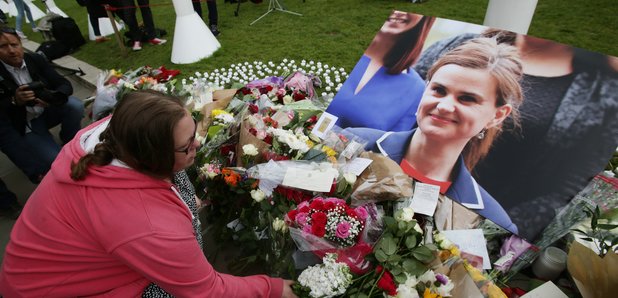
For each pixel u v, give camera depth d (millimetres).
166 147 930
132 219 927
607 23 4168
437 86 1786
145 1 5180
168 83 2879
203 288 1009
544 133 1484
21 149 2605
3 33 2359
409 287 1119
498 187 1515
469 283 1159
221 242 1982
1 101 2463
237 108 2312
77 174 956
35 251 1007
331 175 1525
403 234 1254
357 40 4625
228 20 6117
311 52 4438
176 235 958
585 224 1478
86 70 5016
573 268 1205
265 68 4184
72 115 3076
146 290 1142
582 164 1391
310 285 1175
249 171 1648
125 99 961
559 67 1533
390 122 1882
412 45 1965
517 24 1993
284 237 1422
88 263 1010
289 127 2078
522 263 1435
